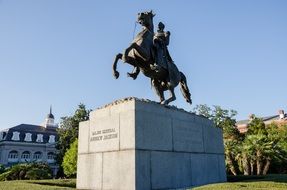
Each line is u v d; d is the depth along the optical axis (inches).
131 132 258.8
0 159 2527.1
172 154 295.1
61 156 1787.6
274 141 1236.5
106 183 265.6
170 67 340.8
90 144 293.6
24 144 2630.4
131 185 244.7
